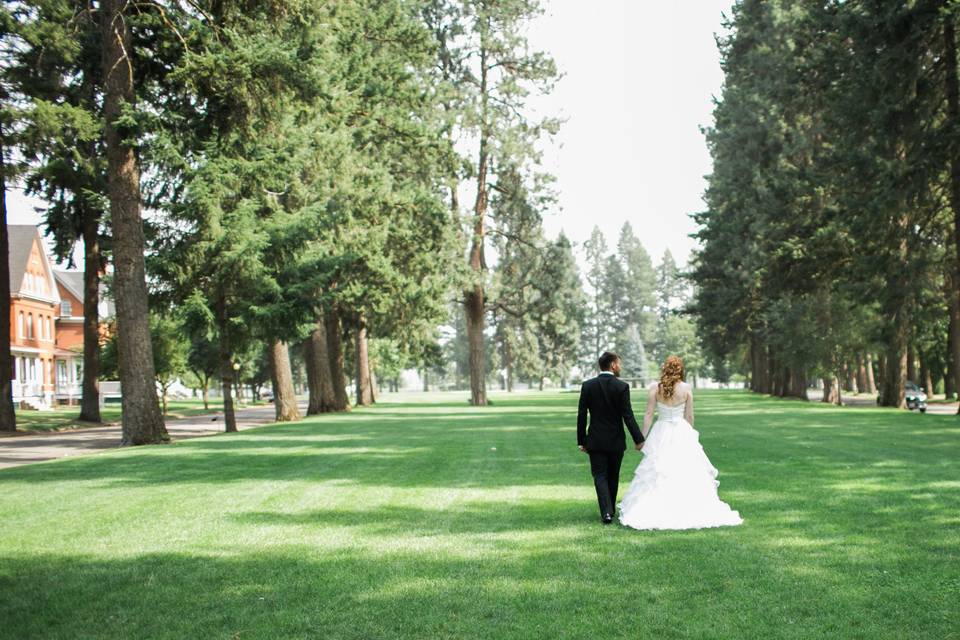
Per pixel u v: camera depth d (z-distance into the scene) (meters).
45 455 20.59
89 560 7.19
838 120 29.34
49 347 67.81
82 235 36.22
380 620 5.41
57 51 27.06
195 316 22.72
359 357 52.97
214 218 22.33
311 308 25.34
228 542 7.84
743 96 50.22
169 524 8.77
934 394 73.94
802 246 35.53
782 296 42.38
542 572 6.57
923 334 38.75
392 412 39.50
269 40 21.42
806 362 41.62
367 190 32.62
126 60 20.83
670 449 8.75
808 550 7.21
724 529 8.20
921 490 10.34
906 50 25.83
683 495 8.48
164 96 22.45
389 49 37.84
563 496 10.49
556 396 82.50
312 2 21.95
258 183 23.52
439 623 5.33
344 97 30.78
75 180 29.58
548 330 52.09
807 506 9.34
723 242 55.25
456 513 9.26
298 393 121.81
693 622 5.30
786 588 6.04
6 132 27.86
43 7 25.81
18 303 62.00
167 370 46.62
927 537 7.63
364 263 33.97
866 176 28.06
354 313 42.78
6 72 28.44
